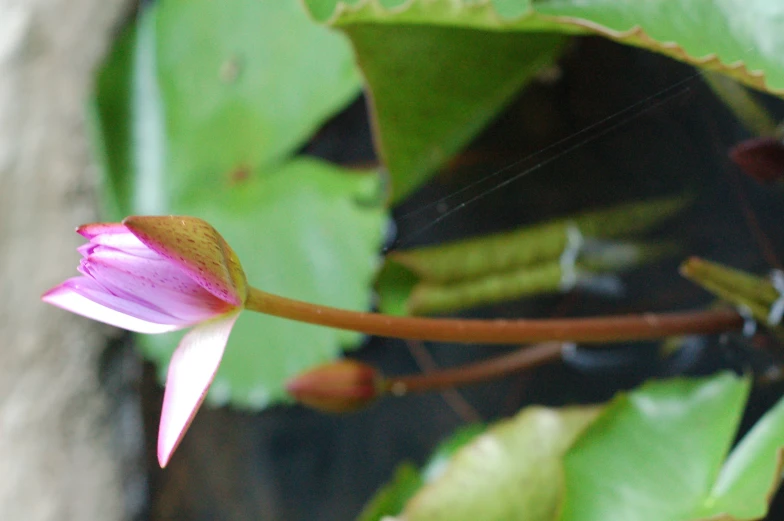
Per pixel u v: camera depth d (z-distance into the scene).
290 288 1.35
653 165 1.31
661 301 1.32
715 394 1.19
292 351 1.35
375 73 1.21
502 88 1.24
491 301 1.35
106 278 1.11
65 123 1.56
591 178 1.33
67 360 1.47
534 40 1.21
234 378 1.36
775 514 1.23
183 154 1.43
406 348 1.48
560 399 1.34
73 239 1.51
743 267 1.29
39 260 1.49
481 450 1.25
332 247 1.35
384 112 1.23
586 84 1.31
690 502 1.16
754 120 1.24
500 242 1.35
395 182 1.28
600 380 1.33
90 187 1.55
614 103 1.30
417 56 1.20
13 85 1.56
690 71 1.25
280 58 1.39
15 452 1.41
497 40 1.20
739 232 1.29
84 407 1.46
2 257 1.48
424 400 1.45
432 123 1.24
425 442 1.42
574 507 1.18
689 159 1.29
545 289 1.35
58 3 1.61
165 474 1.51
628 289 1.34
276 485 1.51
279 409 1.55
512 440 1.25
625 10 1.16
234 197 1.39
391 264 1.35
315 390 1.28
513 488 1.24
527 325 1.17
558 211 1.35
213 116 1.42
